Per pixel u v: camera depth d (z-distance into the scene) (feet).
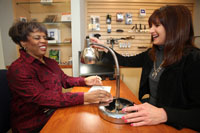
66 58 7.20
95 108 2.36
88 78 3.68
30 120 2.63
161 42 2.42
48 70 3.05
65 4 6.90
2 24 6.03
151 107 1.84
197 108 1.72
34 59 2.69
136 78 6.40
